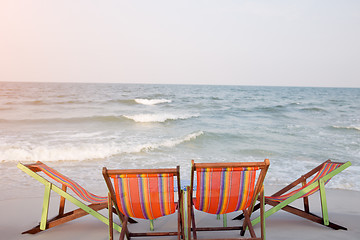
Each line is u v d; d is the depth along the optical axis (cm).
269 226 399
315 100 3959
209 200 300
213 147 1060
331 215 448
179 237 320
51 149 907
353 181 654
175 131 1358
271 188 610
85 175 705
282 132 1407
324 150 1037
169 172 276
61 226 403
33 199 528
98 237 367
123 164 810
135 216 312
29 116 1730
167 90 5600
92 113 1941
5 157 845
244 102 3256
